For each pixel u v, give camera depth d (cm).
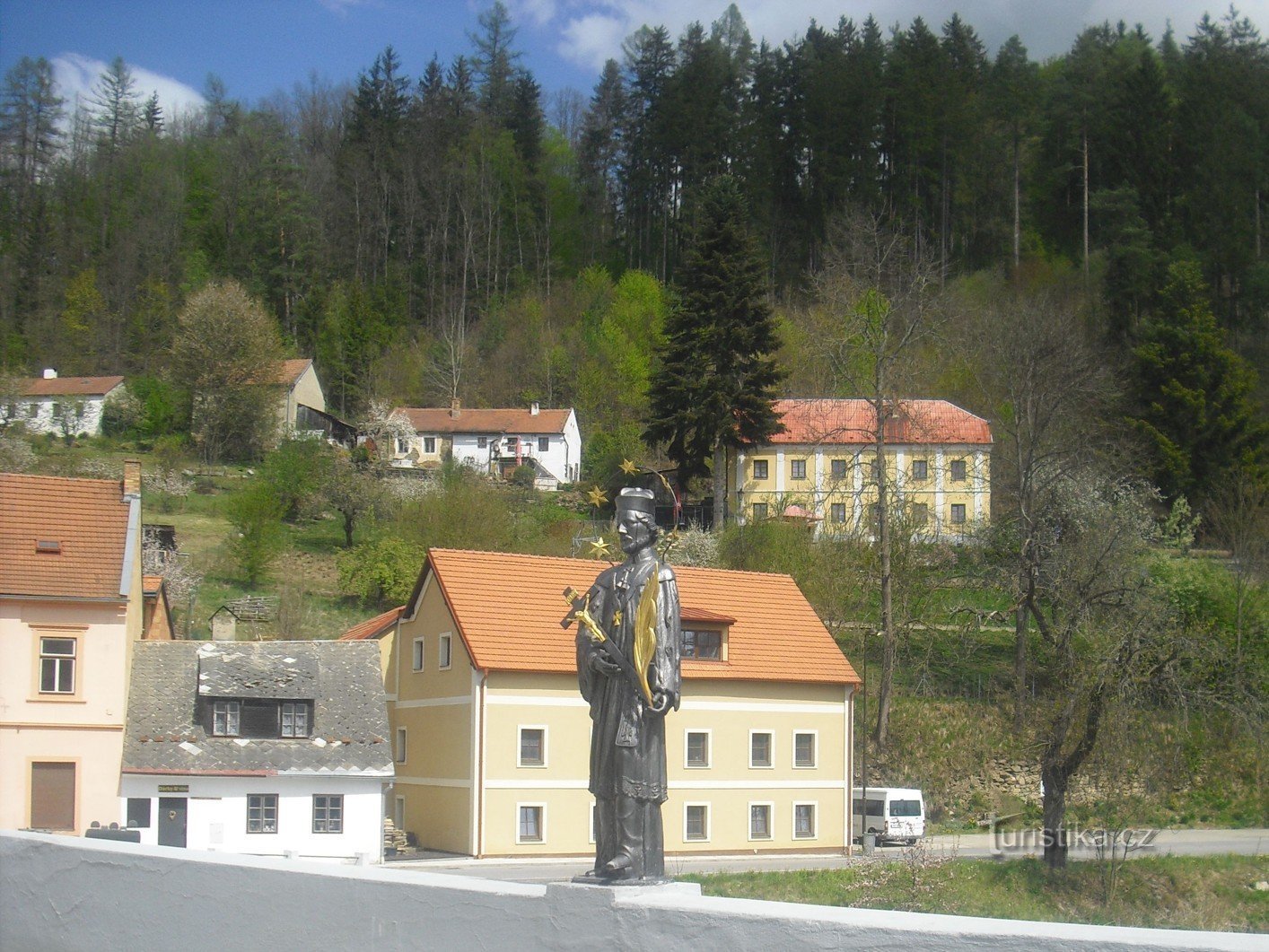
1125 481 5628
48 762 3528
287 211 12288
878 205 11250
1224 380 7469
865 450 5922
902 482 6100
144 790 3591
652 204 12812
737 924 637
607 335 11606
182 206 12356
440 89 13775
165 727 3725
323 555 7119
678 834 4075
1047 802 3641
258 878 804
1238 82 10838
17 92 11688
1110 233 10419
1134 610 3803
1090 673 3634
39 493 3803
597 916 686
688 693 4153
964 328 6225
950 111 11638
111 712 3594
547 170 13962
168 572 5959
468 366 11581
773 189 11669
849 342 5409
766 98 11894
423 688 4250
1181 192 10462
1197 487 7375
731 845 4162
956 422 7481
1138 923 3275
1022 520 4691
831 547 5806
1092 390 5497
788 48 12056
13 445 7825
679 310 7025
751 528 6072
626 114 13750
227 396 9400
